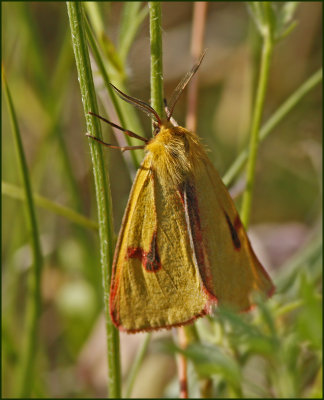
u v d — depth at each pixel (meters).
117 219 0.29
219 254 0.19
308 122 0.31
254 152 0.21
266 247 0.26
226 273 0.19
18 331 0.26
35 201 0.21
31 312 0.22
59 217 0.27
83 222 0.22
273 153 0.30
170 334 0.24
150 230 0.19
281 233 0.26
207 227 0.19
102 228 0.19
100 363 0.24
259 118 0.21
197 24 0.23
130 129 0.20
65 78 0.26
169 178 0.19
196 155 0.19
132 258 0.19
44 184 0.27
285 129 0.31
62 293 0.26
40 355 0.25
